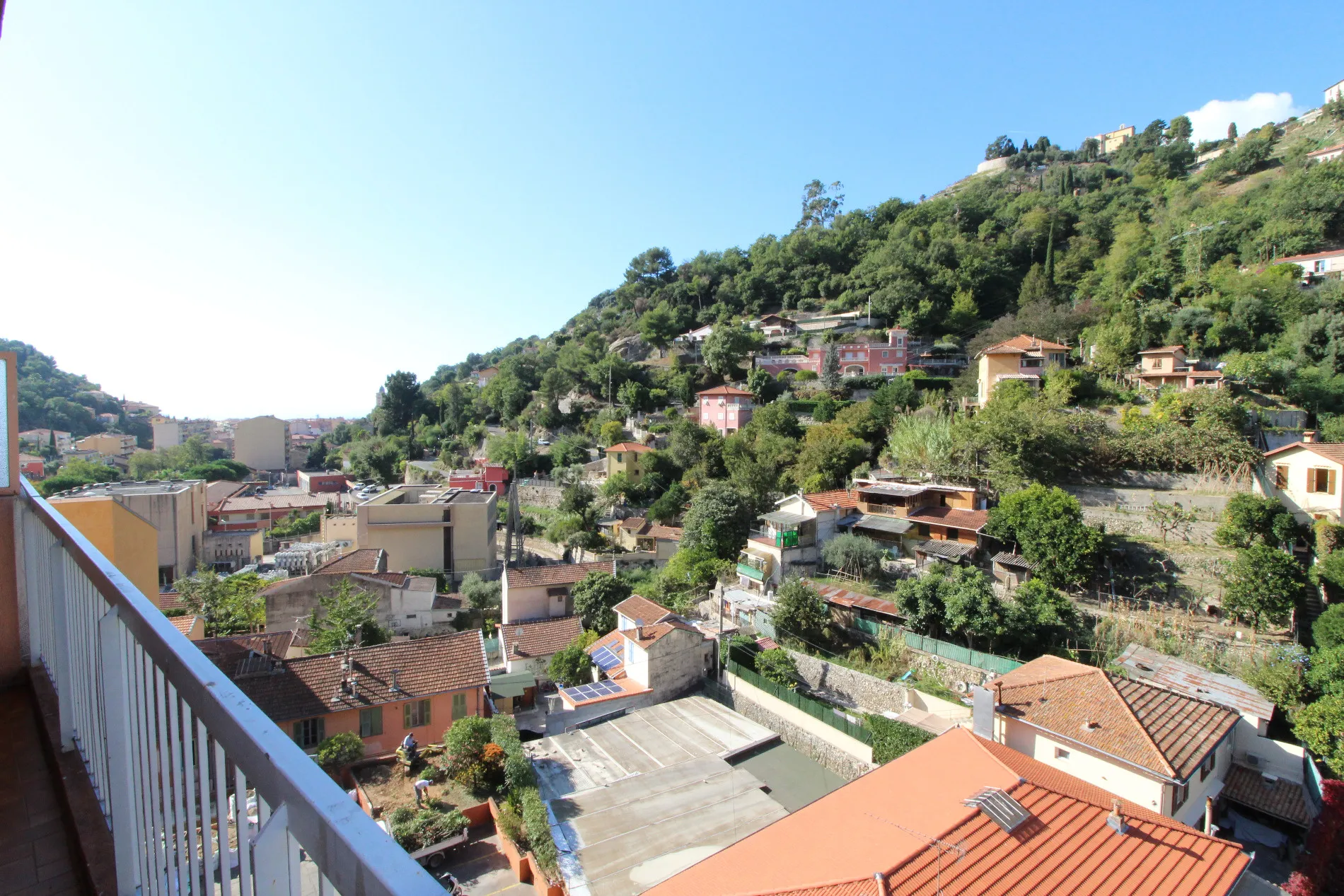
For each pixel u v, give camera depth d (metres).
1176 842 12.58
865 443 44.19
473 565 45.38
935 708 21.22
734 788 19.20
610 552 44.50
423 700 20.91
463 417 85.31
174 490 45.34
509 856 16.22
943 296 71.38
